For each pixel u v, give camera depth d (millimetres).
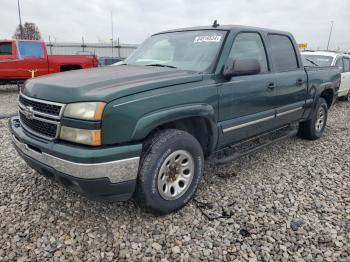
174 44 4012
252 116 3922
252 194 3602
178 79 3043
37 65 12773
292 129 5449
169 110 2871
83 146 2543
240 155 3949
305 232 2900
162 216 3113
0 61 12023
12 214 3086
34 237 2754
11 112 8211
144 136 2727
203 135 3486
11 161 4426
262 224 3016
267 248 2686
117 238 2777
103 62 17000
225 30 3775
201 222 3033
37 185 3688
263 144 4488
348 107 10094
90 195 2654
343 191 3725
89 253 2588
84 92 2594
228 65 3553
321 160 4762
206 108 3213
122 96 2607
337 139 5961
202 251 2639
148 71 3275
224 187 3758
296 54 4973
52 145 2641
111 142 2572
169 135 2947
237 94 3611
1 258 2490
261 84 3965
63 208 3211
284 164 4562
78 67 13805
